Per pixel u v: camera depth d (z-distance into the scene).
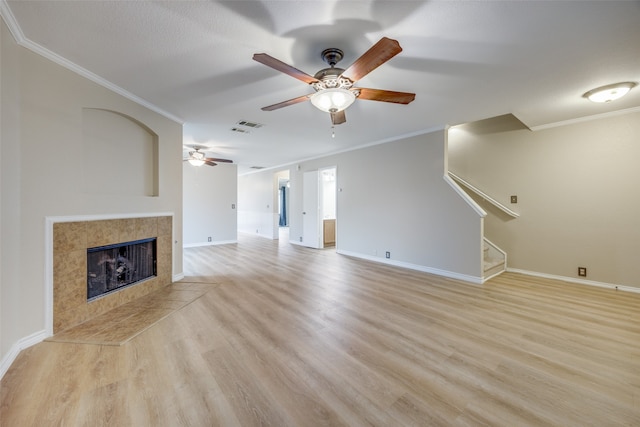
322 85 2.07
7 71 1.83
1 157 1.79
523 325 2.50
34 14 1.72
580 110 3.47
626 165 3.47
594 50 2.13
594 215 3.71
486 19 1.77
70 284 2.39
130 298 3.06
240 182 10.73
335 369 1.84
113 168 2.90
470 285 3.72
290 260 5.39
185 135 4.66
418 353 2.03
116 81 2.64
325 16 1.74
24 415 1.41
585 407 1.49
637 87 2.78
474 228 3.88
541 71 2.46
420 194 4.51
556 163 4.00
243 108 3.34
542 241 4.15
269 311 2.82
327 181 7.84
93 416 1.41
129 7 1.65
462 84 2.72
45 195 2.17
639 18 1.75
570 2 1.63
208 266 4.88
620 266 3.53
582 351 2.06
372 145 5.29
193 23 1.81
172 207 3.71
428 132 4.36
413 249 4.64
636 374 1.78
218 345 2.14
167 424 1.36
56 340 2.17
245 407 1.49
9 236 1.87
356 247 5.72
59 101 2.25
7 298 1.85
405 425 1.37
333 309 2.88
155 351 2.04
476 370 1.83
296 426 1.36
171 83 2.68
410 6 1.65
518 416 1.43
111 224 2.78
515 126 4.38
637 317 2.67
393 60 2.27
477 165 4.80
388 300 3.15
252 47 2.09
